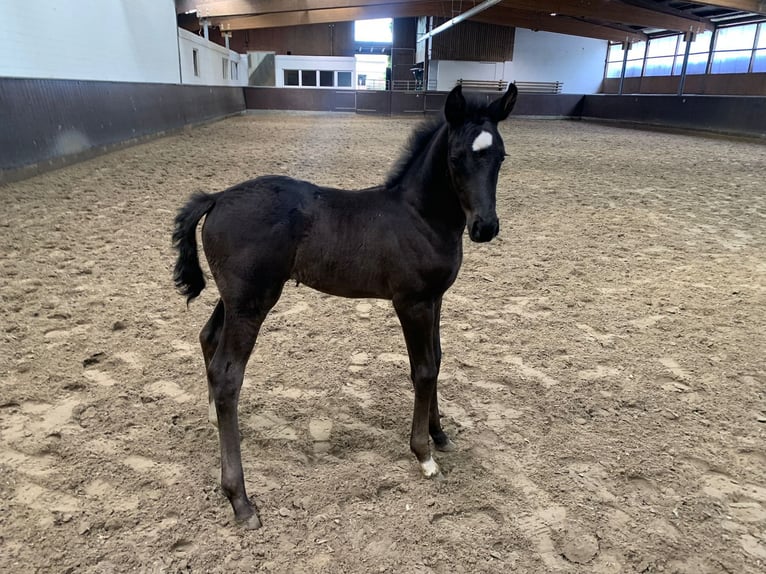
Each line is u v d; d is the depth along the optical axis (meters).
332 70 29.77
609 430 2.62
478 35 26.77
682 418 2.72
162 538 1.89
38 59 8.55
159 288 4.22
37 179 7.73
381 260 2.05
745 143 15.75
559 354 3.39
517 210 7.21
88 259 4.77
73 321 3.58
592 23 25.22
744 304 4.15
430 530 1.97
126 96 11.50
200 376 3.00
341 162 10.44
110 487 2.13
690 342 3.54
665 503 2.13
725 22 21.73
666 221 6.71
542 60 28.30
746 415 2.75
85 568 1.75
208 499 2.09
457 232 2.09
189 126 16.30
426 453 2.23
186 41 17.36
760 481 2.28
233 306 1.98
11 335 3.32
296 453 2.39
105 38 11.13
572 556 1.87
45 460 2.28
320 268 2.08
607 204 7.64
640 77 26.88
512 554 1.88
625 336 3.63
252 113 25.72
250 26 25.36
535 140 16.19
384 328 3.73
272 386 2.96
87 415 2.59
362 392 2.92
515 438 2.55
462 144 1.88
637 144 15.39
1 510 1.98
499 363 3.26
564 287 4.52
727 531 1.99
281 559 1.82
